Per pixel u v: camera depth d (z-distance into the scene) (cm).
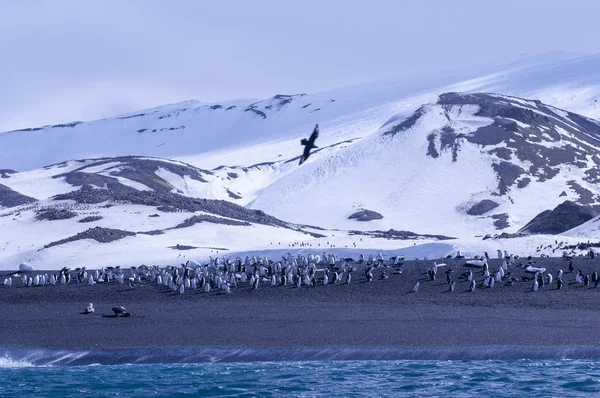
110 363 11306
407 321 13000
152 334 12550
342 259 19862
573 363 10881
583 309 13525
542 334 12175
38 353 11750
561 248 19075
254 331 12594
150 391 9700
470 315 13275
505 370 10506
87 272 19350
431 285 15500
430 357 11306
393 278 16200
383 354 11431
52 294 16138
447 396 9344
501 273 15475
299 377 10256
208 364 11119
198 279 16762
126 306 14700
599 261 16550
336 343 11912
